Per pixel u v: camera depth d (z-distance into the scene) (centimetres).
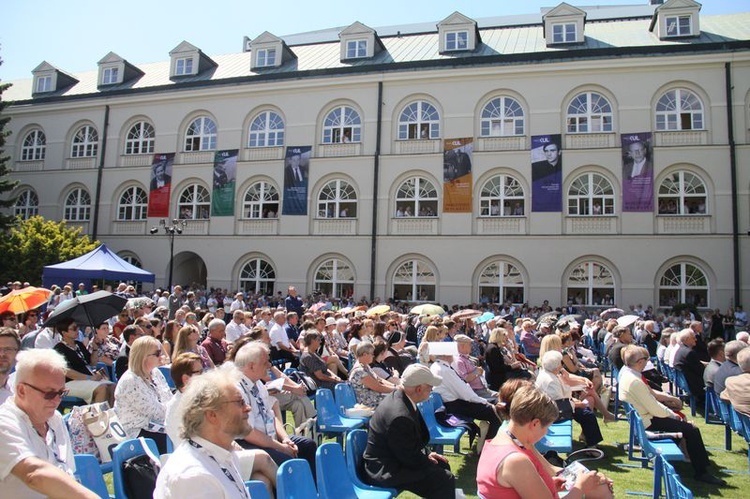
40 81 3791
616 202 2814
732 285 2658
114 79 3697
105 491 470
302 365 1095
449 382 934
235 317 1556
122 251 3412
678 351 1309
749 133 2738
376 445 619
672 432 854
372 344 1012
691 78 2812
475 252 2916
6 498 378
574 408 967
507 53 3012
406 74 3086
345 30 3291
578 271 2825
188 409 354
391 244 3025
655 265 2731
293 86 3234
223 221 3256
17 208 3662
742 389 885
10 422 392
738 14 3219
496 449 466
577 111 2933
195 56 3541
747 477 845
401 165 3058
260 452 556
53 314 1047
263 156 3262
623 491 766
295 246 3145
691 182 2773
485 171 2956
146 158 3450
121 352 1115
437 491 600
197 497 333
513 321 2630
